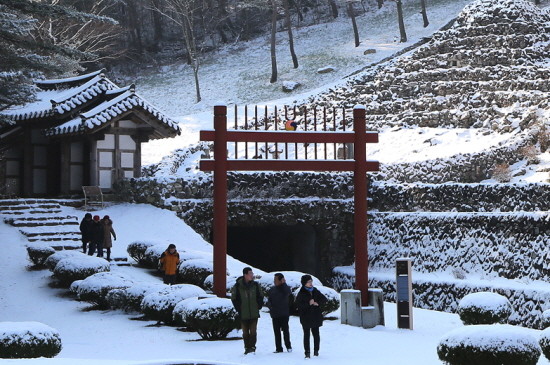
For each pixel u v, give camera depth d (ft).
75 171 148.46
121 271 109.40
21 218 127.44
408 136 199.31
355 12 343.46
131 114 147.23
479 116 197.67
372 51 280.72
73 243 119.75
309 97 226.79
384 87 221.46
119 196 145.28
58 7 100.42
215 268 88.99
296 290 89.71
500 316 75.00
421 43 267.18
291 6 356.59
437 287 133.08
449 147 188.65
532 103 193.47
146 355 66.49
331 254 156.15
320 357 64.49
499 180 170.09
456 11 307.17
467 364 52.95
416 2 334.65
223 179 89.20
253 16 353.51
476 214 136.67
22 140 154.81
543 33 225.35
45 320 87.61
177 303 79.82
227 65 310.65
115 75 325.01
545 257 125.59
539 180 165.89
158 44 348.18
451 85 209.97
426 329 85.66
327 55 288.10
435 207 155.63
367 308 85.05
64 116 145.38
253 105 233.35
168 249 96.43
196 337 75.87
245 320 66.18
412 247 145.89
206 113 234.58
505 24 225.35
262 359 63.36
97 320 86.02
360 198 91.04
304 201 153.89
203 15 342.64
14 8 100.94
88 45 267.18
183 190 145.38
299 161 90.53
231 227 170.71
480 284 126.93
